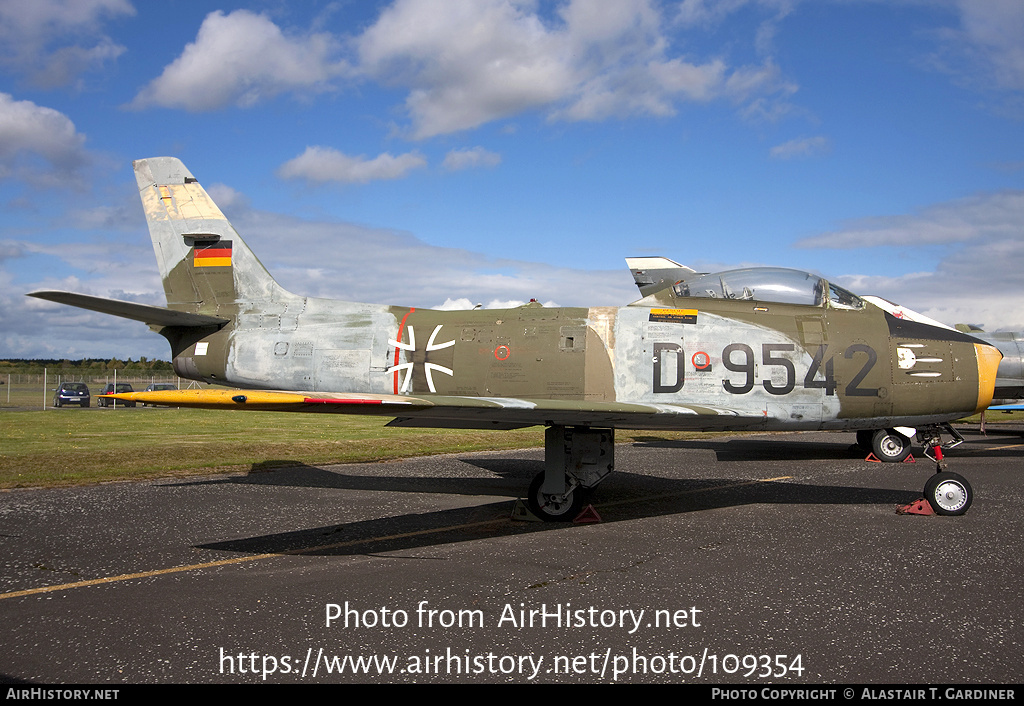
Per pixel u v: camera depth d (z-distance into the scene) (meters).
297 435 15.79
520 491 8.87
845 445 15.13
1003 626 4.12
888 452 12.18
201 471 10.34
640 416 6.71
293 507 7.71
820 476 10.37
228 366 9.70
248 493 8.60
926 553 5.78
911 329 8.05
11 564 5.41
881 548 5.95
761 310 8.16
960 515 7.34
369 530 6.63
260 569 5.30
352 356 9.15
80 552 5.77
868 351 7.82
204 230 10.31
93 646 3.83
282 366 9.42
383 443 13.76
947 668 3.56
